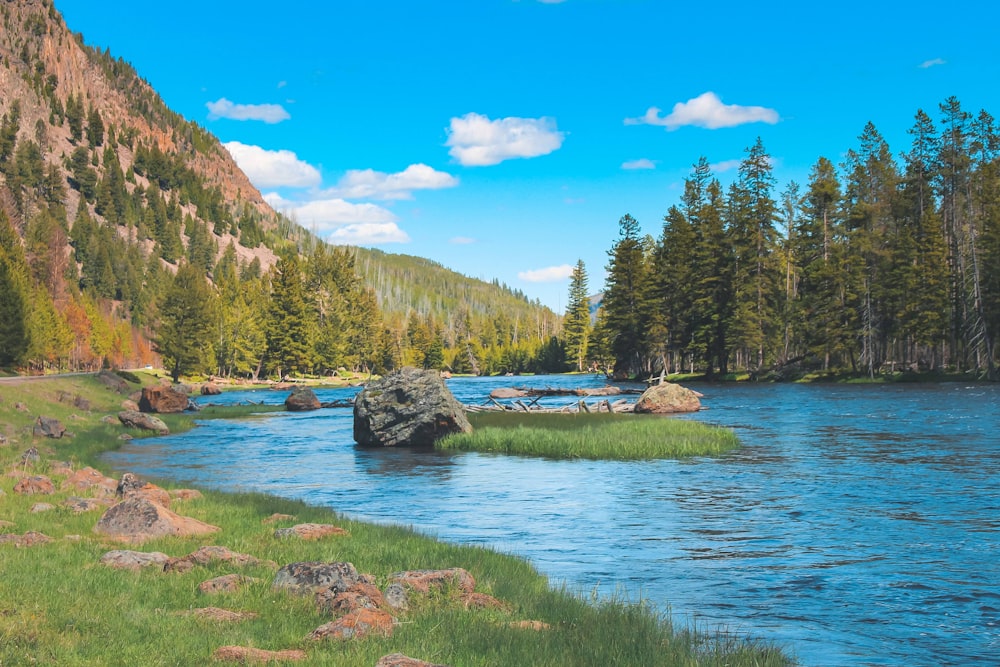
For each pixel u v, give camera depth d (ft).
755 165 270.67
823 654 28.30
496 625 28.17
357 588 30.45
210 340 368.48
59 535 41.78
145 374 293.64
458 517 58.54
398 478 81.30
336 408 211.00
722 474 76.84
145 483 59.52
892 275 234.79
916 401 154.81
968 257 230.68
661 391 159.63
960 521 51.29
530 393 231.71
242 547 40.55
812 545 46.01
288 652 23.47
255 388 342.44
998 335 221.66
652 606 34.27
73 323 407.64
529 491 70.64
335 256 533.96
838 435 105.29
